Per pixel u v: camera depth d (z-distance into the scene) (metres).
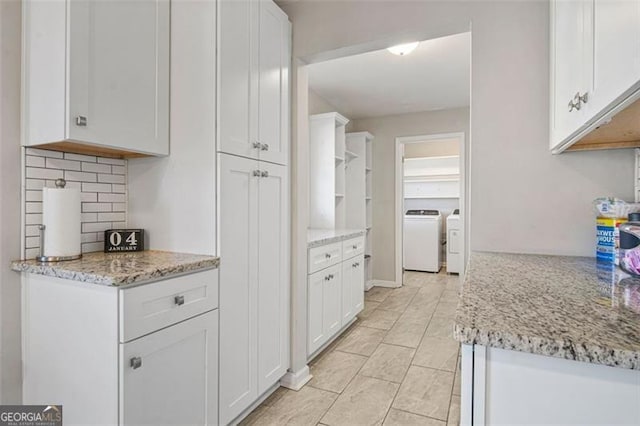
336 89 3.62
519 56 1.51
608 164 1.39
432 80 3.37
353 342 2.76
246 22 1.67
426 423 1.72
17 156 1.34
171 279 1.26
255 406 1.83
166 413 1.24
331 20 1.95
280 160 1.95
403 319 3.31
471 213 1.58
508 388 0.61
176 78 1.60
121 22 1.40
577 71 1.01
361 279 3.33
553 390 0.58
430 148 6.30
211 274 1.45
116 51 1.38
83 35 1.26
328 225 3.68
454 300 3.96
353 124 4.82
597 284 0.93
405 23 1.76
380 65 3.03
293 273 2.08
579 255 1.43
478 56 1.58
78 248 1.41
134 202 1.71
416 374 2.22
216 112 1.50
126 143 1.42
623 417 0.54
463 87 3.56
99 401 1.12
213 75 1.50
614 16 0.72
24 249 1.35
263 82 1.80
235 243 1.59
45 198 1.34
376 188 4.71
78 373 1.18
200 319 1.39
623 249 1.07
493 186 1.55
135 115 1.46
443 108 4.30
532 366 0.59
